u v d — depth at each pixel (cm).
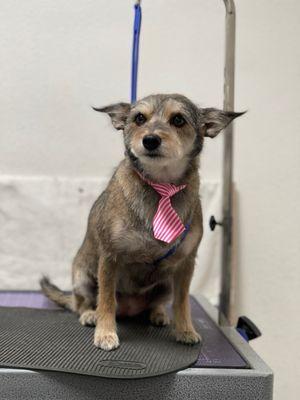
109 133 206
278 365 212
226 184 162
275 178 207
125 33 204
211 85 207
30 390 102
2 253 204
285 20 203
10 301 184
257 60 204
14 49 202
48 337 130
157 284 155
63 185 204
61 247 206
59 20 202
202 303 181
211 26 205
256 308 211
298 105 205
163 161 128
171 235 127
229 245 163
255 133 206
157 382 104
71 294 179
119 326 148
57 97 204
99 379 102
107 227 134
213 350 124
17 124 204
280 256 209
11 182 202
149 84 207
